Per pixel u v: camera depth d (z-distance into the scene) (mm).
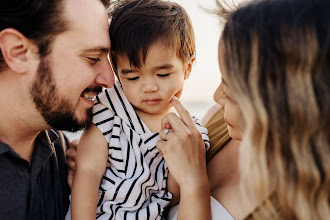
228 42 852
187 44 1281
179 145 1145
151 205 1205
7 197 1052
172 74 1232
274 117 795
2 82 1043
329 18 722
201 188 1099
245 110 838
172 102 1248
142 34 1169
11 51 1004
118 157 1214
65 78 1074
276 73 776
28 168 1137
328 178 774
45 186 1243
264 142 825
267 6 809
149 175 1196
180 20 1266
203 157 1188
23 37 1000
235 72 840
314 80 745
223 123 1404
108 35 1146
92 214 1150
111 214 1184
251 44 798
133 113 1253
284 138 799
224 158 1292
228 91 932
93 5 1096
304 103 757
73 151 1345
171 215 1283
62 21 1013
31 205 1137
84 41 1062
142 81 1212
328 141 768
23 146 1154
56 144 1384
